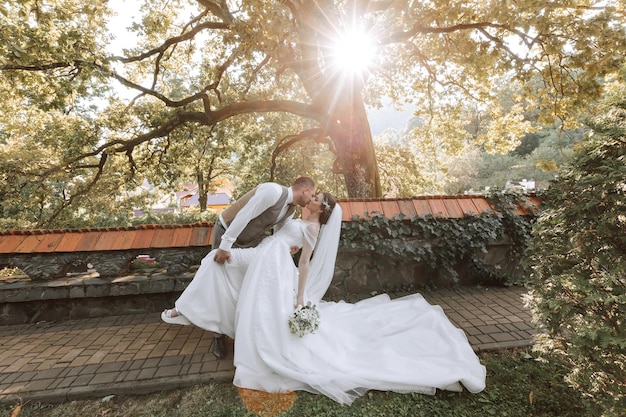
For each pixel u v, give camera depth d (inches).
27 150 413.1
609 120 76.5
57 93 288.4
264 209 104.7
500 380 93.2
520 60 231.8
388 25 269.9
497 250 179.9
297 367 89.0
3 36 214.4
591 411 73.8
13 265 141.2
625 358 70.4
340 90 315.6
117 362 105.5
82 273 154.6
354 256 165.6
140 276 147.7
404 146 526.9
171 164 522.9
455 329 111.9
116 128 422.9
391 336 106.9
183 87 545.3
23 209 454.3
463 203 175.9
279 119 520.7
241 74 382.9
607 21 186.9
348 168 347.3
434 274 174.4
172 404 88.0
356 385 87.0
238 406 85.5
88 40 293.3
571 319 78.7
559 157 890.1
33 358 108.7
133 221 452.1
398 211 167.8
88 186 442.0
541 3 184.9
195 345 117.0
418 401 86.0
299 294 103.8
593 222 74.2
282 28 195.6
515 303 149.5
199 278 102.4
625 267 68.2
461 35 273.1
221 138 525.3
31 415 84.4
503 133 441.1
